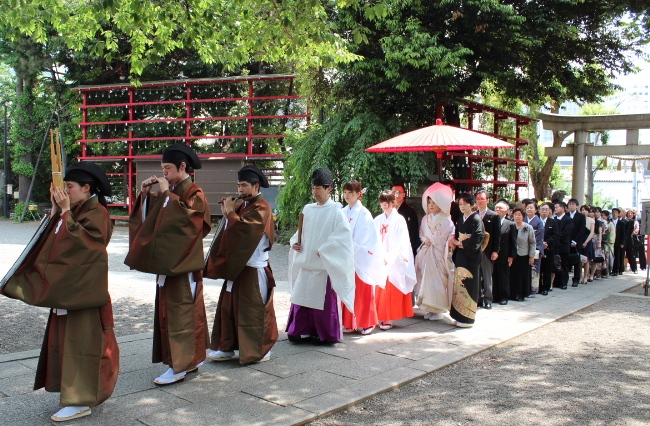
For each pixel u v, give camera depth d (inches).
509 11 487.8
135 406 164.7
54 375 155.3
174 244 172.6
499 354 236.8
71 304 145.8
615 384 199.2
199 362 189.3
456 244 280.5
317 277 236.1
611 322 305.7
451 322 293.9
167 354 182.1
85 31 330.3
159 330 185.9
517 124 687.1
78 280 146.7
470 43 538.9
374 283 259.6
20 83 1037.2
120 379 188.9
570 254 444.1
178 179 181.5
